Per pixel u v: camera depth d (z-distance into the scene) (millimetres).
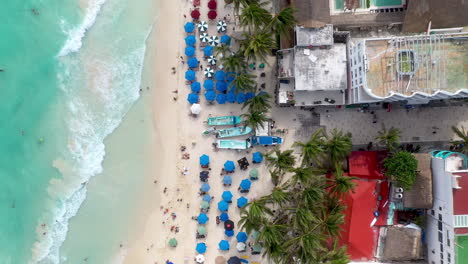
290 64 44188
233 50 47750
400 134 46656
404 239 43344
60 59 47781
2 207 47656
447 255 40250
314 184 40219
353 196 43312
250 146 47469
